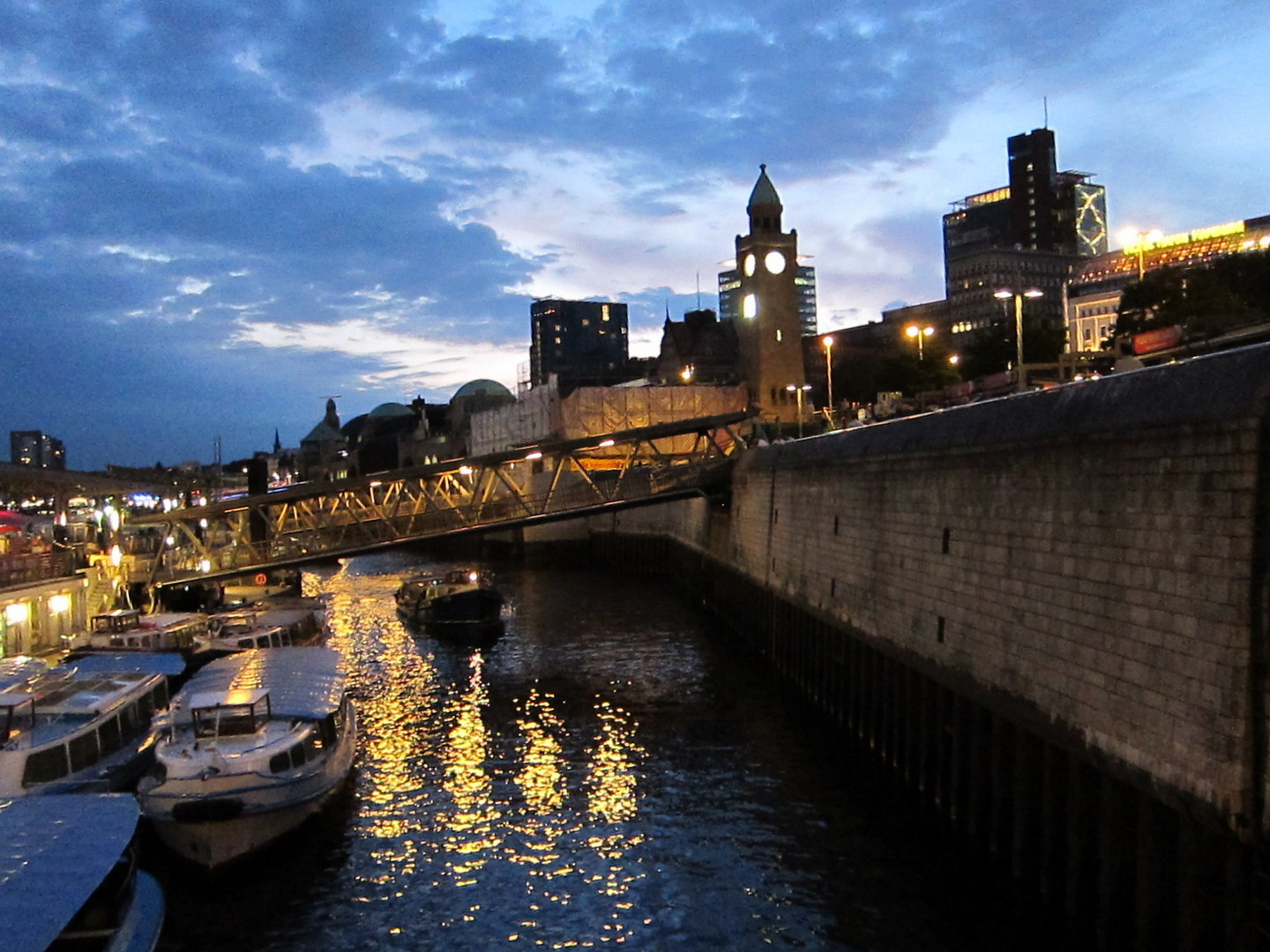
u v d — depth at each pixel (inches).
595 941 879.1
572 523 4466.0
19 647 1720.0
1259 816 639.8
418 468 2407.7
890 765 1295.5
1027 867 917.2
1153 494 757.3
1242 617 657.6
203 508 2384.4
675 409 4377.5
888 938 864.3
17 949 558.3
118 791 1071.6
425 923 916.6
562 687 1852.9
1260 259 2886.3
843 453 1563.7
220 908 946.1
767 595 2058.3
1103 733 803.4
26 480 3233.3
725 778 1300.4
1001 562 999.6
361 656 2194.9
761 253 4402.1
